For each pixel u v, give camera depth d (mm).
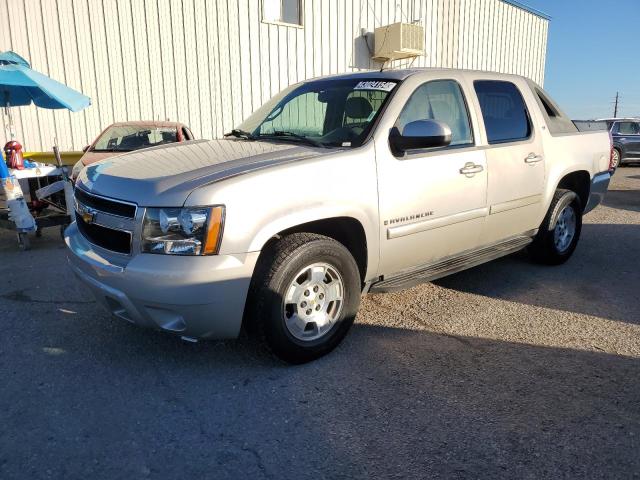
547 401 3062
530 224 5090
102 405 3000
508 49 19312
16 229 6438
